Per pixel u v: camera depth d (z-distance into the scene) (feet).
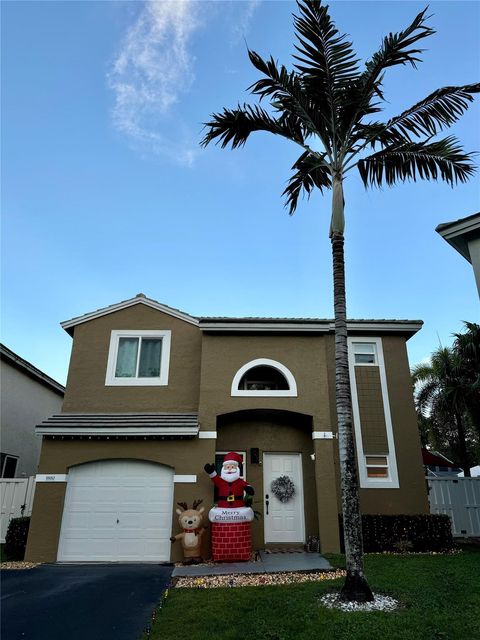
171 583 29.53
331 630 19.39
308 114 31.42
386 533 39.06
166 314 47.42
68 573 32.55
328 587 26.27
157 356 46.03
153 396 44.27
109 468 39.63
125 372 45.27
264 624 20.57
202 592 26.58
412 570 30.04
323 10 29.40
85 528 37.76
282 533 41.98
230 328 43.55
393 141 32.55
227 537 35.65
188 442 39.99
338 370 27.32
